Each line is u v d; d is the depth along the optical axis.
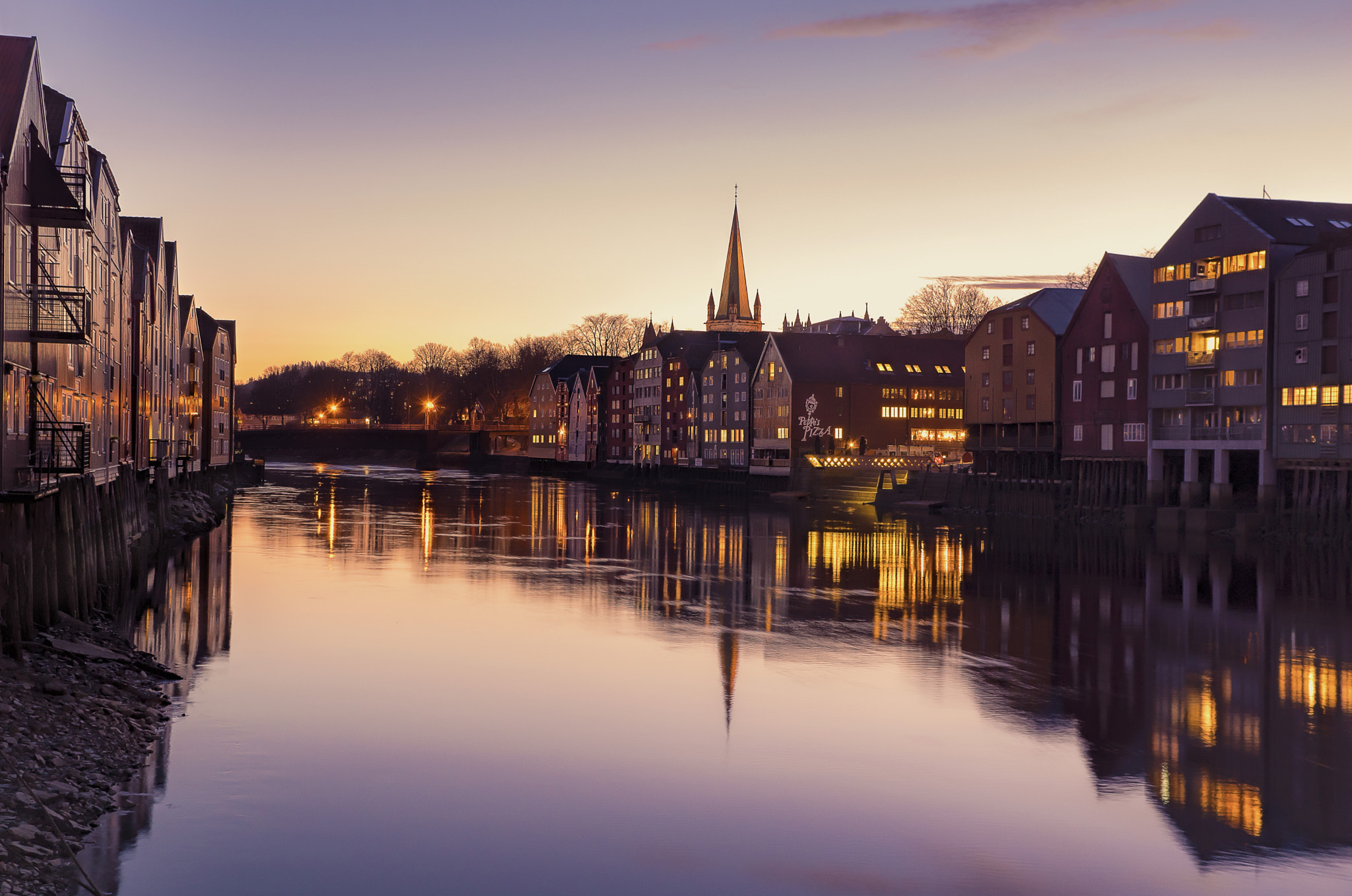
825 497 112.81
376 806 20.97
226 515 84.94
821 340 126.38
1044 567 57.78
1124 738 26.44
